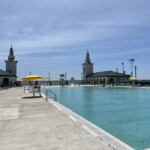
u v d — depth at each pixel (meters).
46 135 4.15
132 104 13.09
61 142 3.66
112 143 3.60
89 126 4.96
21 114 6.87
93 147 3.37
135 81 51.56
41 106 9.09
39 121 5.64
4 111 7.56
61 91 27.91
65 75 66.19
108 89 31.64
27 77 14.32
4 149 3.33
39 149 3.30
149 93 22.86
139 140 5.04
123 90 28.78
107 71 59.50
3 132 4.46
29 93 19.25
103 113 9.52
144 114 9.18
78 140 3.77
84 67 73.81
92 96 19.58
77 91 27.52
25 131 4.52
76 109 10.91
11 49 53.72
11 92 20.92
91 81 66.38
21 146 3.47
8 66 51.38
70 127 4.85
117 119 7.95
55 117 6.27
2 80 40.16
